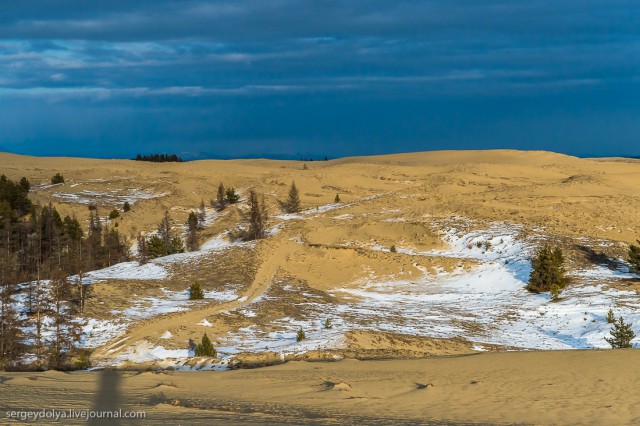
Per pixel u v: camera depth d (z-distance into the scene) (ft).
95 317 153.58
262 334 140.36
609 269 209.05
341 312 166.91
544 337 146.20
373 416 59.21
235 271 214.90
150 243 271.08
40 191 422.00
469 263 223.92
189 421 52.60
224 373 84.12
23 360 121.80
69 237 262.88
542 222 265.75
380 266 226.79
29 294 158.81
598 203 305.32
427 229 267.18
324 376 80.02
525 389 71.15
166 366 109.50
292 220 306.76
